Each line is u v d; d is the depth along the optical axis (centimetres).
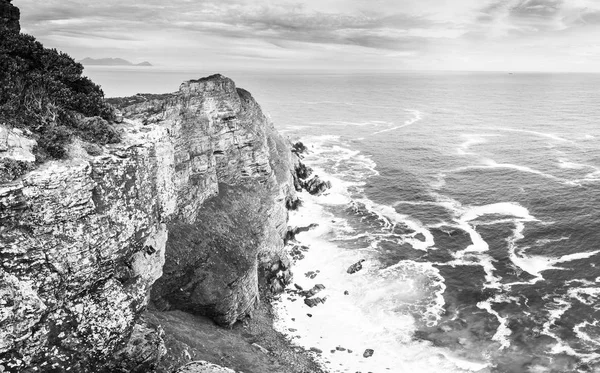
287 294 6469
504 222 8275
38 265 2088
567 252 7100
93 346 2367
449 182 10656
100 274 2366
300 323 5800
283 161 9644
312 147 14525
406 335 5450
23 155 2131
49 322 2158
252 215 6812
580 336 5281
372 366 4978
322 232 8319
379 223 8600
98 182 2373
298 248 7731
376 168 12025
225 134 7200
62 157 2267
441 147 14275
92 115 2808
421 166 12094
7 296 1977
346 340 5434
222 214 6431
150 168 2831
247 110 8094
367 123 19438
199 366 3209
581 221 8006
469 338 5356
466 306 5953
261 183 7750
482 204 9206
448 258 7181
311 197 10000
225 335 5016
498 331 5447
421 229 8250
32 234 2092
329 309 6066
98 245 2331
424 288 6397
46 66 2972
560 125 17338
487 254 7231
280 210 7844
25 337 2041
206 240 5794
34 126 2362
